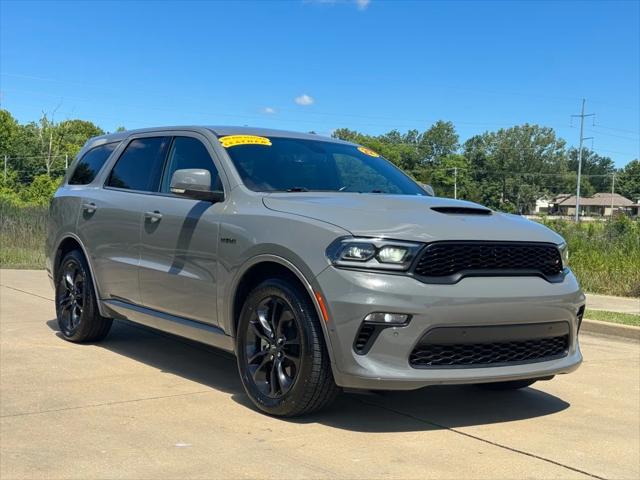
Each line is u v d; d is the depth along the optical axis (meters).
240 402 4.78
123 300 5.96
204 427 4.23
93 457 3.72
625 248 14.70
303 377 4.11
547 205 144.38
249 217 4.60
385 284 3.86
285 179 5.12
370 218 4.13
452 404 4.93
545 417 4.73
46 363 5.83
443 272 3.99
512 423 4.55
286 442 3.98
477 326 3.99
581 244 15.41
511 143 135.25
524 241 4.22
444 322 3.89
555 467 3.78
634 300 11.24
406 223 4.07
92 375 5.46
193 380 5.37
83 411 4.53
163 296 5.36
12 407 4.59
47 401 4.74
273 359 4.37
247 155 5.24
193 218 5.05
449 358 4.01
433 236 3.97
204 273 4.91
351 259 3.93
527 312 4.12
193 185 4.93
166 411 4.55
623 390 5.62
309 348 4.07
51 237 6.98
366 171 5.71
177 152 5.72
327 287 3.96
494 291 4.02
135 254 5.70
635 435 4.43
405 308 3.83
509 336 4.12
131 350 6.41
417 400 5.00
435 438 4.16
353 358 3.88
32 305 9.02
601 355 7.14
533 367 4.23
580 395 5.42
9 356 6.05
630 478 3.66
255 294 4.45
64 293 6.79
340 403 4.82
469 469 3.68
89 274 6.40
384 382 3.83
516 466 3.76
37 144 79.38
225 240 4.70
